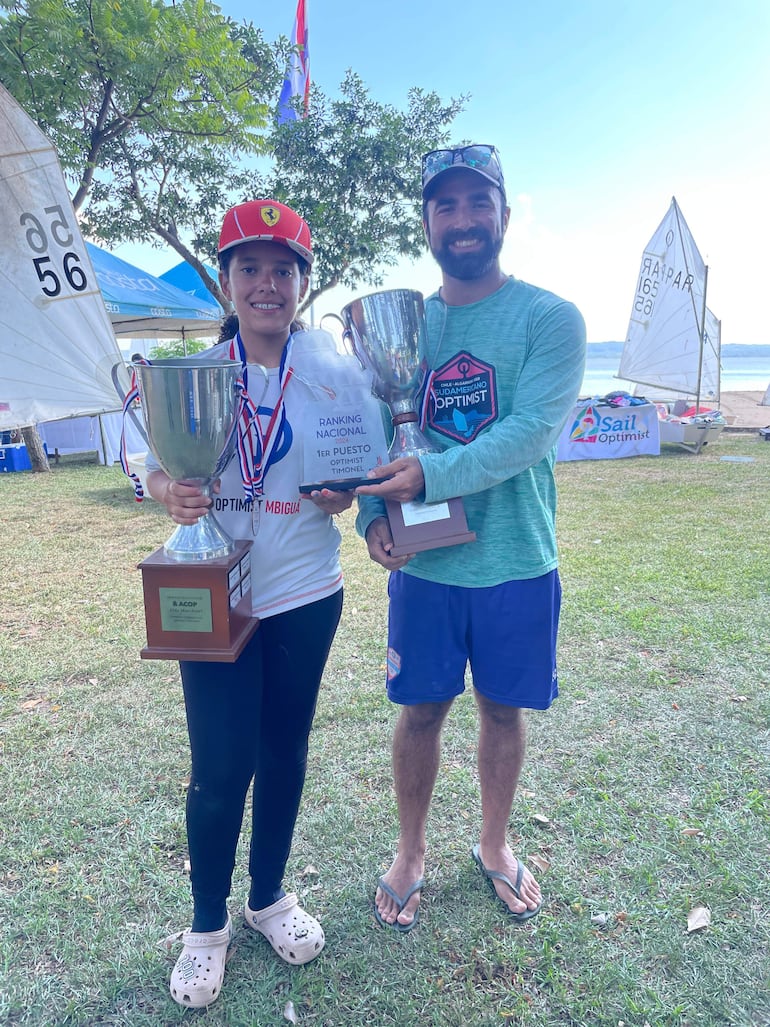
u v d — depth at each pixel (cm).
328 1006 154
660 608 405
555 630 172
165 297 1022
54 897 185
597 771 243
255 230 134
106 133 940
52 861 199
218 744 146
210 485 142
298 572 154
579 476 935
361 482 143
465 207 151
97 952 168
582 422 1089
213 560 133
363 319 149
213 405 128
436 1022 150
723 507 703
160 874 194
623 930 173
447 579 167
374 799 229
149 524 649
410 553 152
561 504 737
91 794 231
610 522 645
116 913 180
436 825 216
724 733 266
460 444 162
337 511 148
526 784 236
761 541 559
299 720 162
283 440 147
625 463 1053
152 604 135
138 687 312
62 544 575
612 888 188
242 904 185
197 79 950
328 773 243
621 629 373
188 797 152
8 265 564
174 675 325
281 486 150
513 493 165
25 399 600
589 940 170
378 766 247
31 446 1011
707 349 1449
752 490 800
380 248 1283
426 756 180
